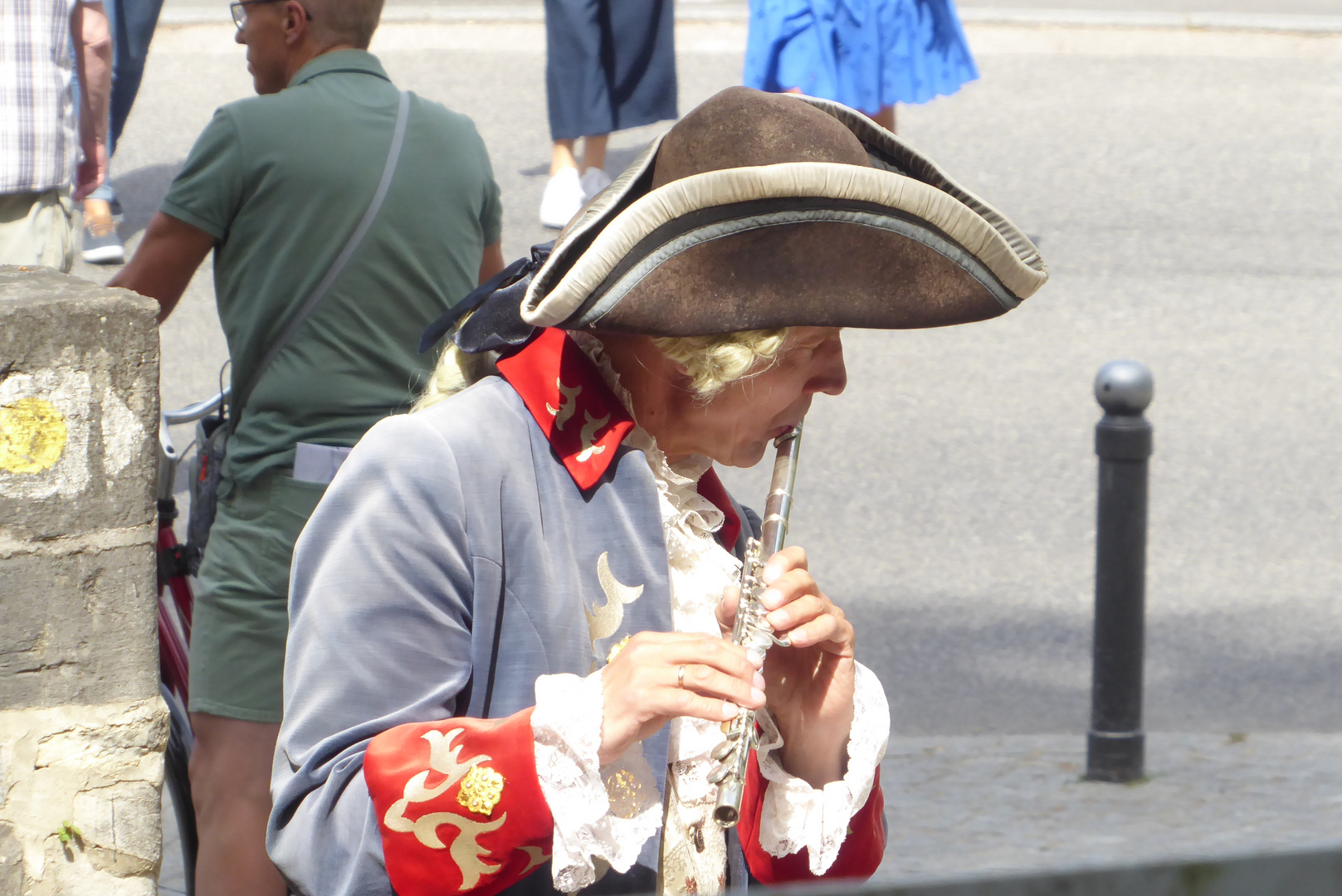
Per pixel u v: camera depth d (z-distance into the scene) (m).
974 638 21.28
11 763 7.42
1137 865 3.11
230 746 12.20
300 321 12.11
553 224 34.62
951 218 6.84
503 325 7.25
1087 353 31.11
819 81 32.44
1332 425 28.11
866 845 7.87
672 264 6.62
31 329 7.21
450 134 12.73
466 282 12.74
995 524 24.45
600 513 7.04
